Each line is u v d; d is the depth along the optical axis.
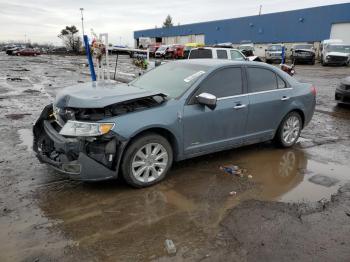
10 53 52.47
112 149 3.95
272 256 3.07
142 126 4.14
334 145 6.45
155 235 3.35
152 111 4.32
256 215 3.76
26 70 22.67
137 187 4.32
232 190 4.38
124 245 3.18
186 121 4.58
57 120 4.35
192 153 4.81
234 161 5.45
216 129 4.97
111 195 4.14
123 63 28.91
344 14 40.03
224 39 56.03
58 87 13.80
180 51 39.91
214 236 3.35
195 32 61.53
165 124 4.36
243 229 3.47
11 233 3.32
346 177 4.92
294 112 6.11
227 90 5.11
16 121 7.68
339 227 3.56
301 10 44.38
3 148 5.71
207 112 4.78
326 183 4.68
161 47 42.22
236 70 5.27
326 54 30.97
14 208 3.78
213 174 4.89
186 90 4.73
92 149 3.95
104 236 3.31
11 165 4.96
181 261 2.98
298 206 3.99
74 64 30.25
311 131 7.46
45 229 3.40
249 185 4.55
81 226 3.47
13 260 2.94
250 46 28.98
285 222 3.62
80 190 4.25
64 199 4.02
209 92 4.89
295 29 45.47
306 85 6.39
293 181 4.73
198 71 5.05
